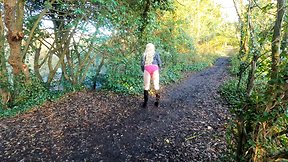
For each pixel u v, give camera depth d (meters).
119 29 9.23
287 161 2.20
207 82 13.38
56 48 9.34
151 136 5.17
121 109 7.03
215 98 8.36
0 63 7.87
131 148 4.64
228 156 2.80
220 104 7.49
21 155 4.36
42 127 5.68
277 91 2.09
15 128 5.62
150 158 4.23
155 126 5.76
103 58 9.61
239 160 2.46
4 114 6.71
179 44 16.48
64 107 7.13
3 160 4.18
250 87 2.43
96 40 8.77
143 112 6.82
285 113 2.12
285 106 2.12
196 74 17.98
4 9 7.42
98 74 9.86
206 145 4.57
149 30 10.33
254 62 2.52
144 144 4.79
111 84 9.23
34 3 9.04
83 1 8.38
